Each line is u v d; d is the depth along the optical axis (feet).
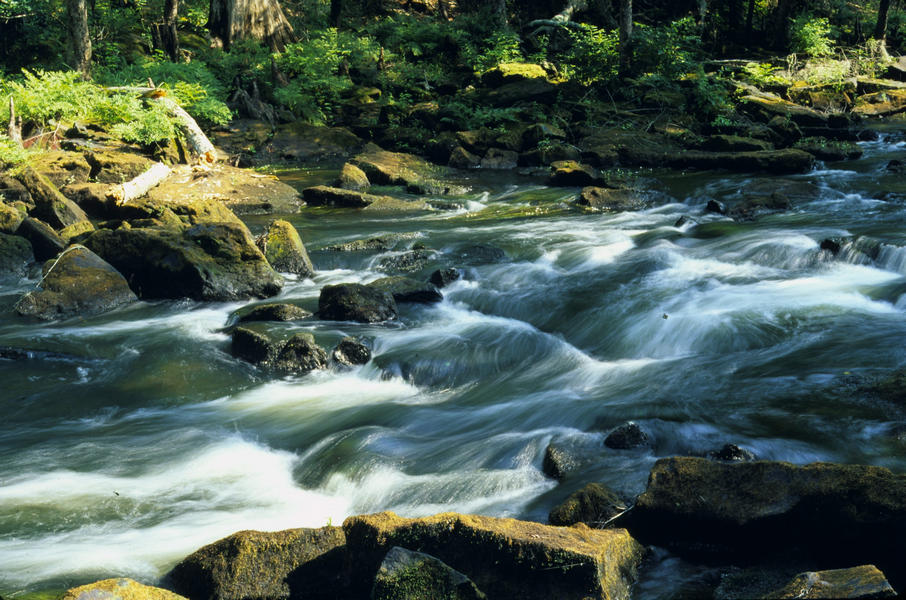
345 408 24.58
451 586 13.73
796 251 35.68
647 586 15.01
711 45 104.42
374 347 28.73
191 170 56.18
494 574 14.40
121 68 78.54
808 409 20.86
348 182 57.47
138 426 24.07
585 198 50.80
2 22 80.07
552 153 64.59
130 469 21.31
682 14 107.96
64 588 15.48
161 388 26.68
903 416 19.77
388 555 14.10
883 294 29.86
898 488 14.44
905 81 96.43
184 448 22.53
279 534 15.57
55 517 18.66
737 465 16.24
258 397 25.95
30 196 45.62
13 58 79.51
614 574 14.57
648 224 45.21
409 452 21.08
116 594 13.37
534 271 36.73
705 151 62.18
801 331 26.96
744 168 57.98
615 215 48.21
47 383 27.40
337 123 80.43
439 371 26.84
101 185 48.57
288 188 54.95
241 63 84.17
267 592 15.15
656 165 62.08
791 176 54.75
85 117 61.00
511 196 55.36
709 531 15.72
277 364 27.94
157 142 58.70
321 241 43.86
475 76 89.15
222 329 31.55
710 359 25.98
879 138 67.92
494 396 24.89
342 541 15.58
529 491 18.62
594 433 20.94
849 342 25.39
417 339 29.07
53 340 30.50
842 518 14.56
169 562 16.60
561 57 95.91
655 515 16.11
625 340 29.01
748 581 14.49
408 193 57.52
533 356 28.19
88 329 31.99
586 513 16.74
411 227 47.06
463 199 54.95
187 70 74.54
